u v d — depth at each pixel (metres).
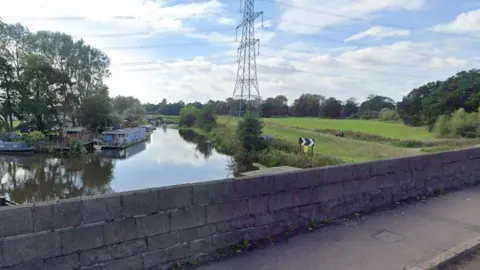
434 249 4.05
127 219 3.22
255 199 4.16
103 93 59.69
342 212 5.17
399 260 3.73
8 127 48.03
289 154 32.69
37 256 2.76
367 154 33.75
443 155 7.00
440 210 5.61
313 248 4.01
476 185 7.52
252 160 35.62
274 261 3.66
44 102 48.25
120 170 33.56
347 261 3.68
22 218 2.69
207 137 65.00
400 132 54.12
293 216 4.56
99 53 60.09
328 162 29.30
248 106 48.91
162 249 3.44
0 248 2.60
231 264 3.59
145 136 65.31
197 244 3.68
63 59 54.38
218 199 3.83
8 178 28.98
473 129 43.50
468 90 53.56
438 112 55.78
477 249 4.07
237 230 4.01
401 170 6.12
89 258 3.02
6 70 45.25
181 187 3.55
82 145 45.06
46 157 40.62
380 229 4.69
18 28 48.22
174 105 153.88
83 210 2.98
